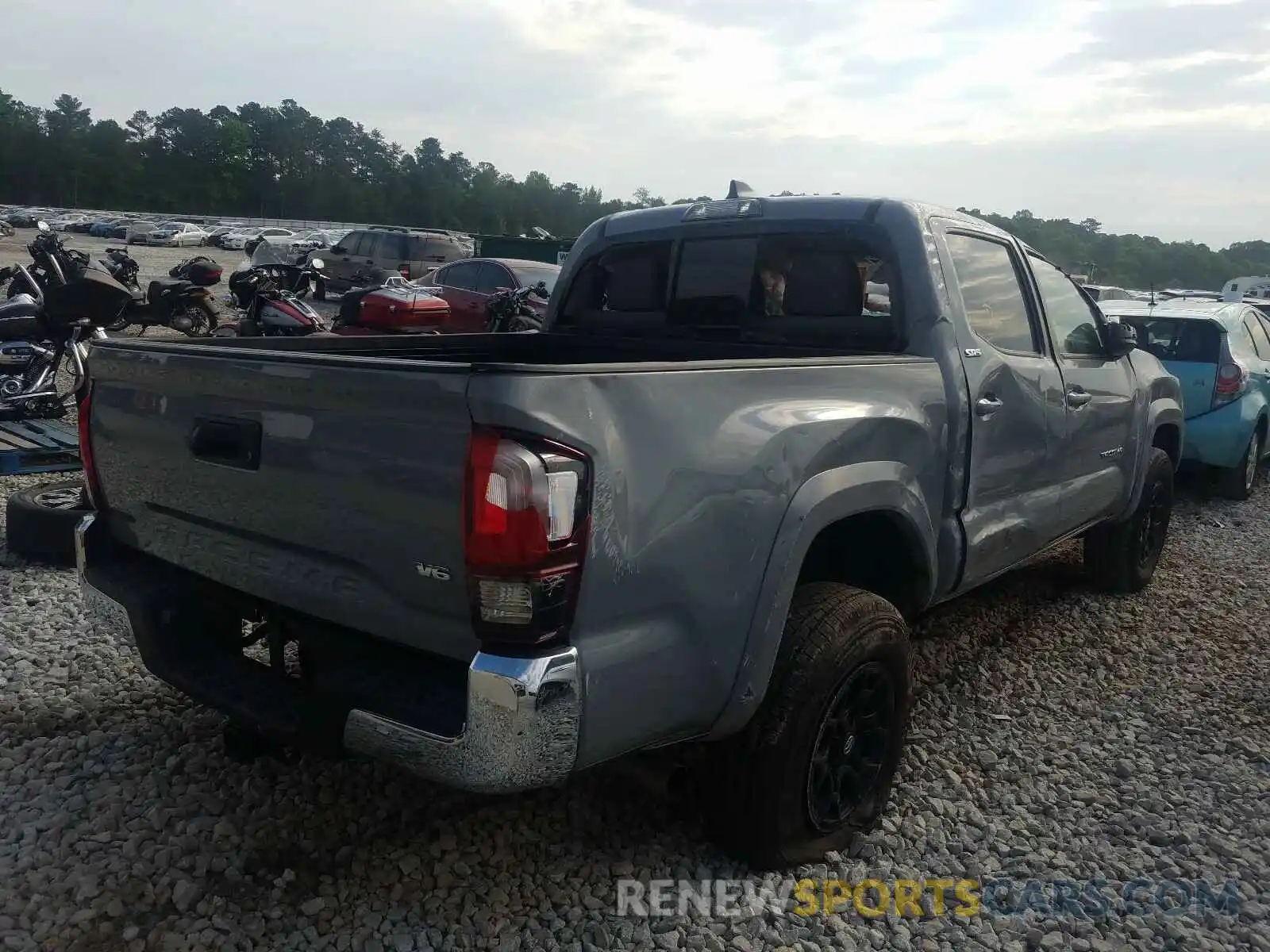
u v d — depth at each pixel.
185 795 3.32
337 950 2.63
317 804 3.31
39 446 6.71
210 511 2.83
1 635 4.54
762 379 2.74
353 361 2.36
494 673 2.16
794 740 2.84
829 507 2.88
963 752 3.90
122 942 2.62
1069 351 4.64
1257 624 5.55
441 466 2.22
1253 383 8.72
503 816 3.28
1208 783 3.74
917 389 3.38
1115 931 2.88
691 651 2.52
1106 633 5.30
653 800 3.40
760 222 4.07
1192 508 8.64
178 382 2.84
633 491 2.32
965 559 3.68
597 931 2.74
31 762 3.49
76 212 82.25
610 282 4.66
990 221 4.36
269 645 2.80
